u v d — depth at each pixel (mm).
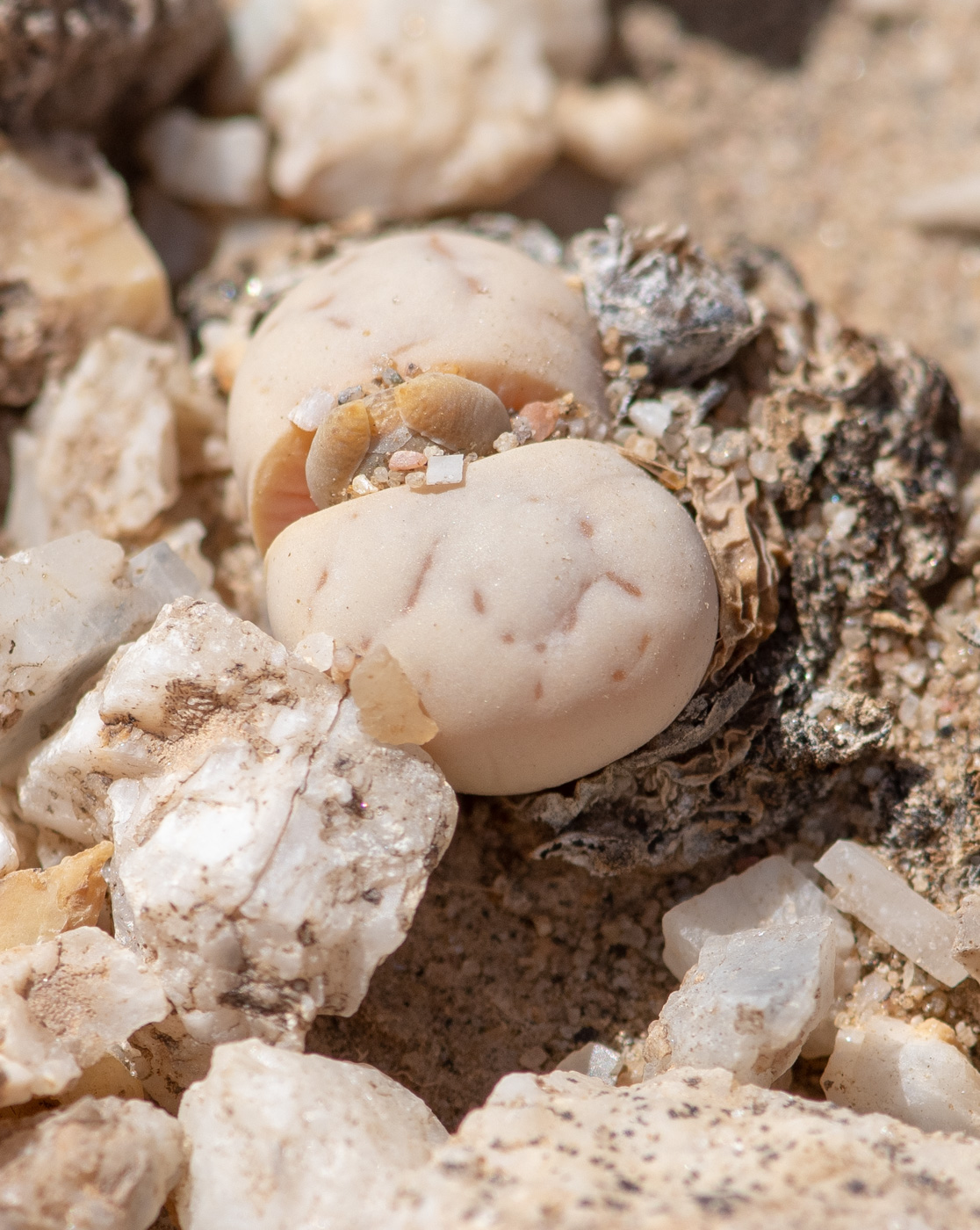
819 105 264
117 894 204
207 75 246
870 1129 198
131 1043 204
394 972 212
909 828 214
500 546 203
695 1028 204
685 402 218
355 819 202
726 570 211
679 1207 193
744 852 214
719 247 231
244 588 223
